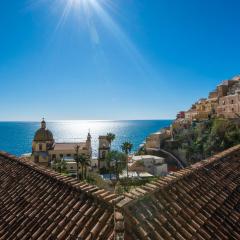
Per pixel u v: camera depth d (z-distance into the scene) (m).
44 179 10.88
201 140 91.69
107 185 70.12
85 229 7.27
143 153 110.06
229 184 11.09
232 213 9.38
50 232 7.84
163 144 106.75
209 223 8.34
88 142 99.12
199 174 10.93
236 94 94.31
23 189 10.75
